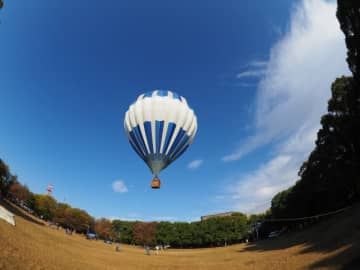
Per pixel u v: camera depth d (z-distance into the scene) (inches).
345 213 1893.5
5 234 1074.7
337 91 1953.7
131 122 1147.3
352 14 1561.3
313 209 2458.2
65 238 2199.8
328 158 2010.3
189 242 4315.9
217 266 1466.5
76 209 4527.6
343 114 1925.4
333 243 1317.7
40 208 4010.8
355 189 2000.5
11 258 807.7
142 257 2028.8
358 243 1111.0
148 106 1114.1
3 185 3193.9
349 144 1860.2
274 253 1652.3
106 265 1293.1
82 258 1327.5
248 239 4005.9
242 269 1290.6
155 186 1000.9
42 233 1761.8
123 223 4869.6
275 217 3147.1
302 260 1190.3
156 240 4503.0
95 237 3555.6
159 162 1075.3
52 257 1055.6
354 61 1598.2
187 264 1620.3
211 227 4276.6
